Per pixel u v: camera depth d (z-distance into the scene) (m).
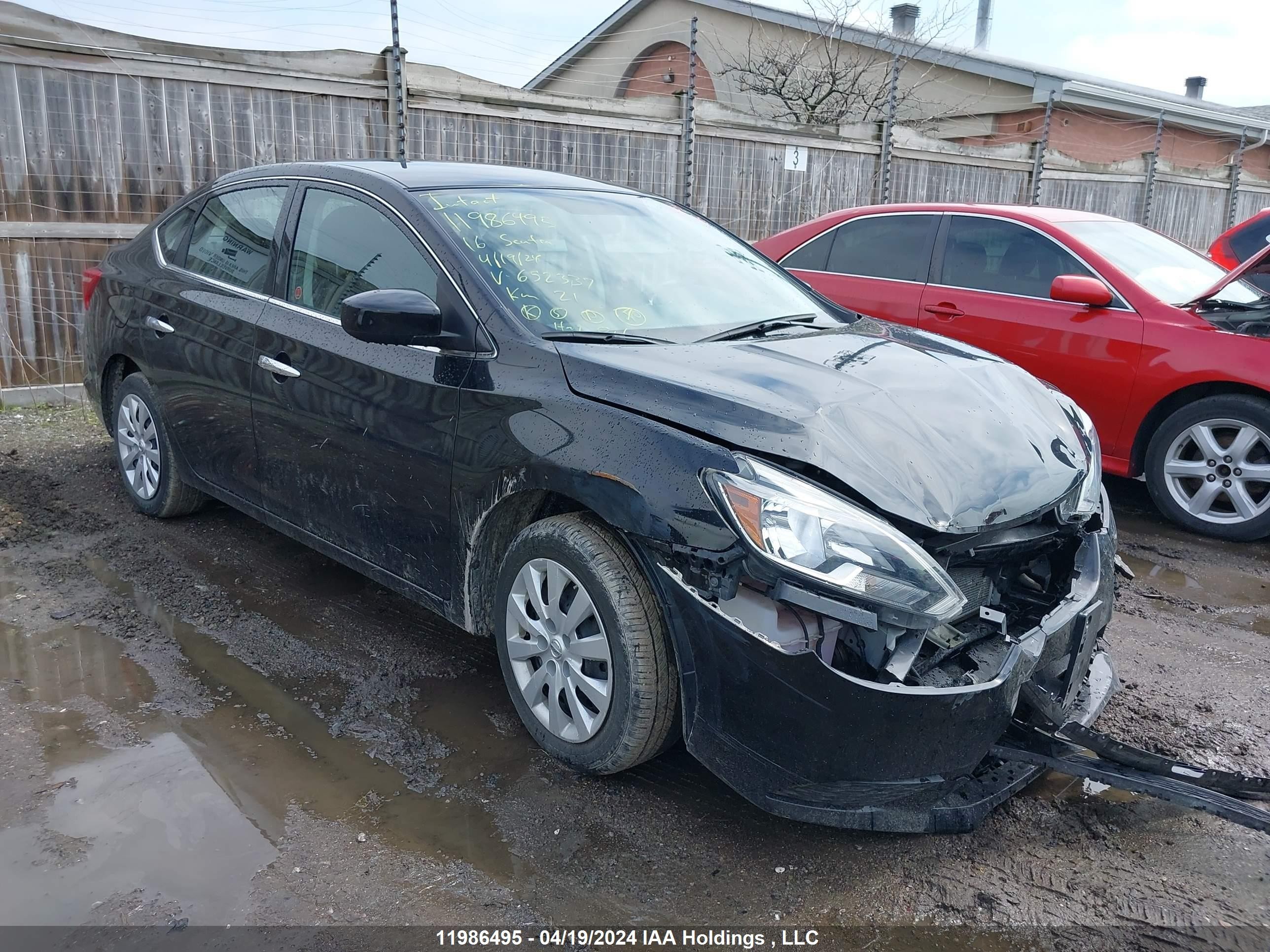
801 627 2.34
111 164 6.62
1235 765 2.97
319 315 3.54
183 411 4.26
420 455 3.07
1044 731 2.62
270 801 2.69
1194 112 18.66
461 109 7.79
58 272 6.67
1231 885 2.45
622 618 2.56
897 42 15.95
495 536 3.00
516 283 3.11
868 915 2.33
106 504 5.03
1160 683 3.52
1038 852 2.57
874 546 2.29
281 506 3.80
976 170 11.85
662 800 2.75
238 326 3.83
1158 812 2.74
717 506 2.36
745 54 17.53
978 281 5.98
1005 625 2.55
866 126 10.50
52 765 2.83
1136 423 5.29
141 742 2.96
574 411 2.69
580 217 3.64
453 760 2.92
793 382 2.72
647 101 8.80
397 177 3.54
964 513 2.45
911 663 2.30
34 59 6.24
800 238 6.94
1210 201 15.67
